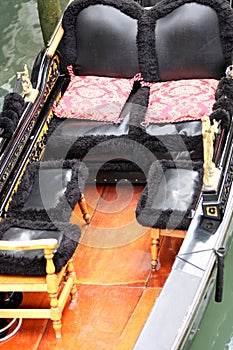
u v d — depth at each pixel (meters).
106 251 5.30
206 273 4.58
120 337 4.84
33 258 4.70
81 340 4.85
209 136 4.66
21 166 5.33
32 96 5.61
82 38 5.87
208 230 4.74
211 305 5.03
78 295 5.06
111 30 5.82
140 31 5.77
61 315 4.89
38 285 4.73
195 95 5.55
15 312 4.82
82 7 5.86
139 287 5.07
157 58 5.79
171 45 5.75
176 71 5.79
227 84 5.51
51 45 5.87
